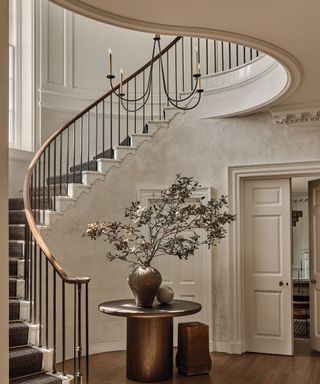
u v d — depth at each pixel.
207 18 3.28
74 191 5.89
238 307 6.05
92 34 7.73
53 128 7.24
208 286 6.16
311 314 6.24
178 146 6.38
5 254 1.83
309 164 5.86
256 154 6.09
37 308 5.25
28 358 3.94
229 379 4.91
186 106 6.01
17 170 6.77
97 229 5.00
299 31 3.50
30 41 7.11
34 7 7.15
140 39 7.96
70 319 5.79
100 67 7.74
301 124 5.82
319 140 5.84
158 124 6.42
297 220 10.62
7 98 1.85
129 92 7.83
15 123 6.98
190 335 5.09
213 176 6.25
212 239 5.54
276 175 6.04
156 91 7.85
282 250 6.07
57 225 5.72
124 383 4.79
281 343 5.97
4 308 1.81
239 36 3.58
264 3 3.06
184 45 7.85
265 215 6.17
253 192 6.24
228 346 6.03
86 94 7.58
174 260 6.34
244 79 5.81
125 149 6.28
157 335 4.88
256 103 5.64
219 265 6.15
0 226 1.81
